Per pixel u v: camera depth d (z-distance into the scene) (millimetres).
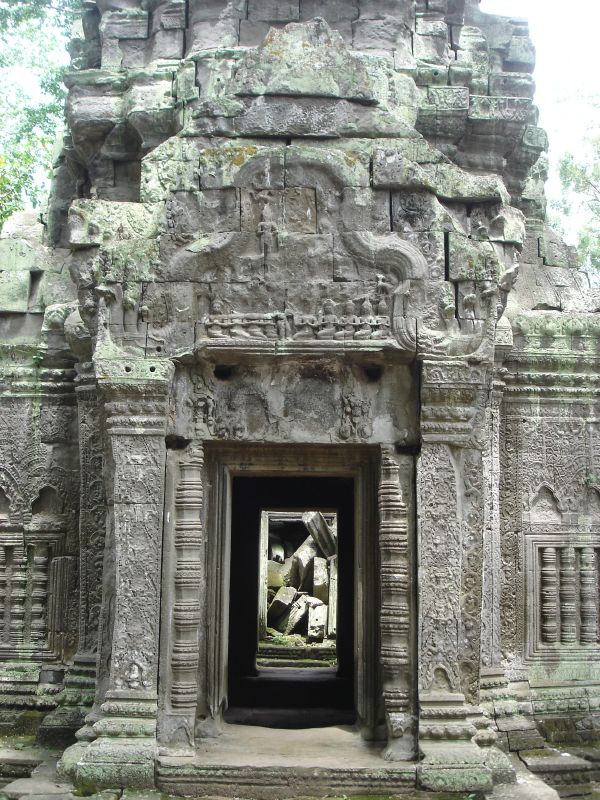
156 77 9797
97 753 7461
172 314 8016
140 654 7766
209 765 7426
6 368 10367
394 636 7855
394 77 9430
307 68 8305
